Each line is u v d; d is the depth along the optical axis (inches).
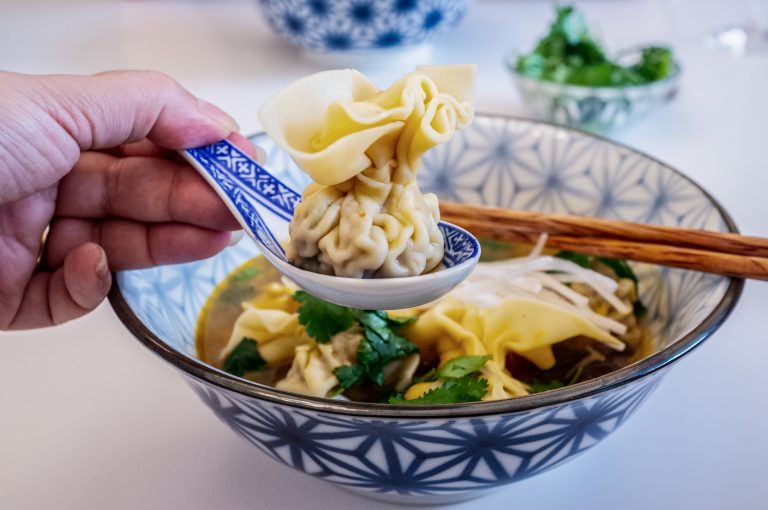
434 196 10.8
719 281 11.4
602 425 9.8
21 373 13.3
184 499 11.1
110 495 11.2
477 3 30.8
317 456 9.6
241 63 24.5
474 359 12.0
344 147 9.3
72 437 12.1
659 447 11.9
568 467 11.6
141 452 11.8
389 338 12.3
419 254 10.2
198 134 11.8
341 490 11.3
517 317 13.2
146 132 11.7
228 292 13.9
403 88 9.7
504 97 22.8
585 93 19.7
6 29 27.3
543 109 20.6
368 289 9.8
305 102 9.8
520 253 14.7
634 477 11.4
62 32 27.2
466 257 10.3
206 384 9.4
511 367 13.1
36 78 10.8
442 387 11.4
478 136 15.3
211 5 30.1
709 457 11.7
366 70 23.7
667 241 12.5
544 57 22.7
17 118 10.6
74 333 14.2
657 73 21.6
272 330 13.0
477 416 8.8
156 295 12.3
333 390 12.2
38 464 11.6
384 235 10.0
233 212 11.4
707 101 22.9
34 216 12.1
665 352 9.5
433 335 13.1
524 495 11.2
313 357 12.4
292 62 24.6
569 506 11.1
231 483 11.4
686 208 13.1
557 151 14.9
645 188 13.8
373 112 9.6
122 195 12.3
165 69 23.9
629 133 20.9
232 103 21.5
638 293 13.6
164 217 12.4
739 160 19.4
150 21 28.3
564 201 14.8
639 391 9.8
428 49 24.9
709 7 30.7
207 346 13.0
